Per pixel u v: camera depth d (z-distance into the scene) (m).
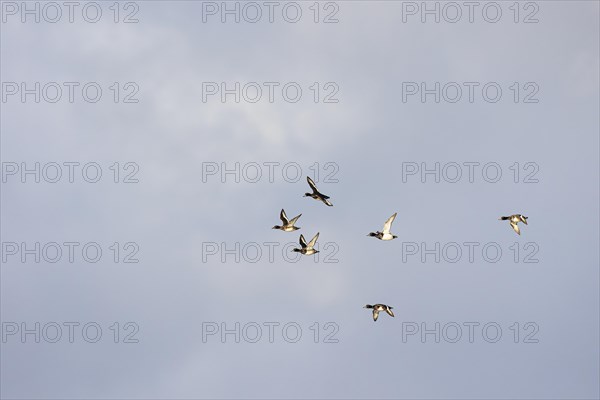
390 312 100.88
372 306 101.31
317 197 96.75
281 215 97.62
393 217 98.88
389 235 98.62
